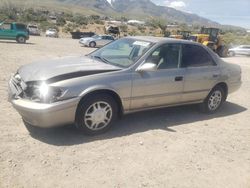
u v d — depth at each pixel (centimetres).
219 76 711
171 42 631
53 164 433
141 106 591
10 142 484
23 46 2416
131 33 7775
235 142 575
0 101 675
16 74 560
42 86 486
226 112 764
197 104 736
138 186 402
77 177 409
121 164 451
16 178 393
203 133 602
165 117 670
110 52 636
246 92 1025
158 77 596
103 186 395
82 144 500
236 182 440
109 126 554
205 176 445
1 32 2814
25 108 483
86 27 8556
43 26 7138
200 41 3188
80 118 516
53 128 550
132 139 538
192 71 655
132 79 559
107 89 529
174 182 420
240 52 3347
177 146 529
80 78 510
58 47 2695
